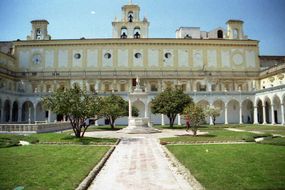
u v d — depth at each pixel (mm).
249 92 61750
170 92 46375
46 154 15922
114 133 34125
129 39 72812
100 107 27203
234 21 78188
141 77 69188
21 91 65625
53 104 25875
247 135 26672
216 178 9812
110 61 72688
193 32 81312
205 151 16625
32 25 77375
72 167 12055
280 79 59875
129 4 77875
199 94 61500
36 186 8984
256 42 75250
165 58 73250
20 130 31531
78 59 72812
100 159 14344
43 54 72938
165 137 27438
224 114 65000
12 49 76375
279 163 12352
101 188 9492
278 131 33125
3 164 12742
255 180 9352
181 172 11695
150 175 11250
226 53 74500
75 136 26609
